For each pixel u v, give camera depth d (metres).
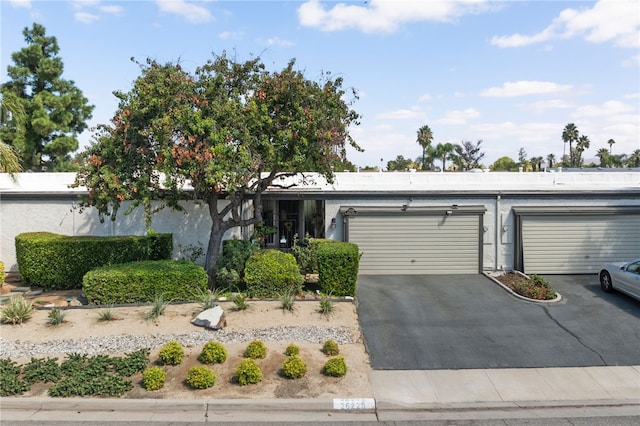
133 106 12.84
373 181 19.83
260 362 9.43
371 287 15.84
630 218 17.98
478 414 7.84
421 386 8.75
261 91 13.48
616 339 11.11
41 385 8.45
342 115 14.29
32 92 32.28
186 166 12.65
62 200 17.91
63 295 14.62
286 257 14.12
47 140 32.59
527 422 7.56
